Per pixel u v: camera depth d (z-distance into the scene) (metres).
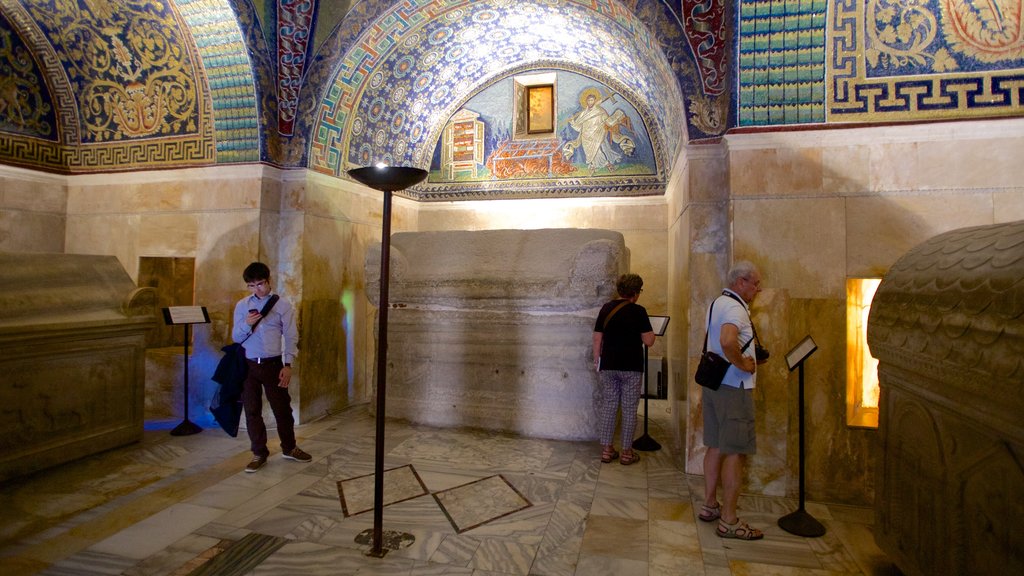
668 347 6.99
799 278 3.96
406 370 5.72
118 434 4.77
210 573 2.82
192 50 5.38
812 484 3.90
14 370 4.01
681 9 4.39
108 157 6.14
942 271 2.58
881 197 3.85
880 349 2.96
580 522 3.49
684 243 4.80
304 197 5.62
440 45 6.34
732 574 2.90
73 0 5.35
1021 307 1.92
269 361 4.32
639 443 5.00
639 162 7.43
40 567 2.85
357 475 4.21
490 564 2.96
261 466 4.34
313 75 5.57
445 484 4.07
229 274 5.59
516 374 5.36
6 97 5.73
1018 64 3.67
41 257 4.62
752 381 3.23
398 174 2.83
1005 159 3.67
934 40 3.78
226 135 5.58
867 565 3.00
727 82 4.23
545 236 5.56
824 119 3.93
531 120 8.06
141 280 6.09
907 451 2.67
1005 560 1.95
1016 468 1.89
